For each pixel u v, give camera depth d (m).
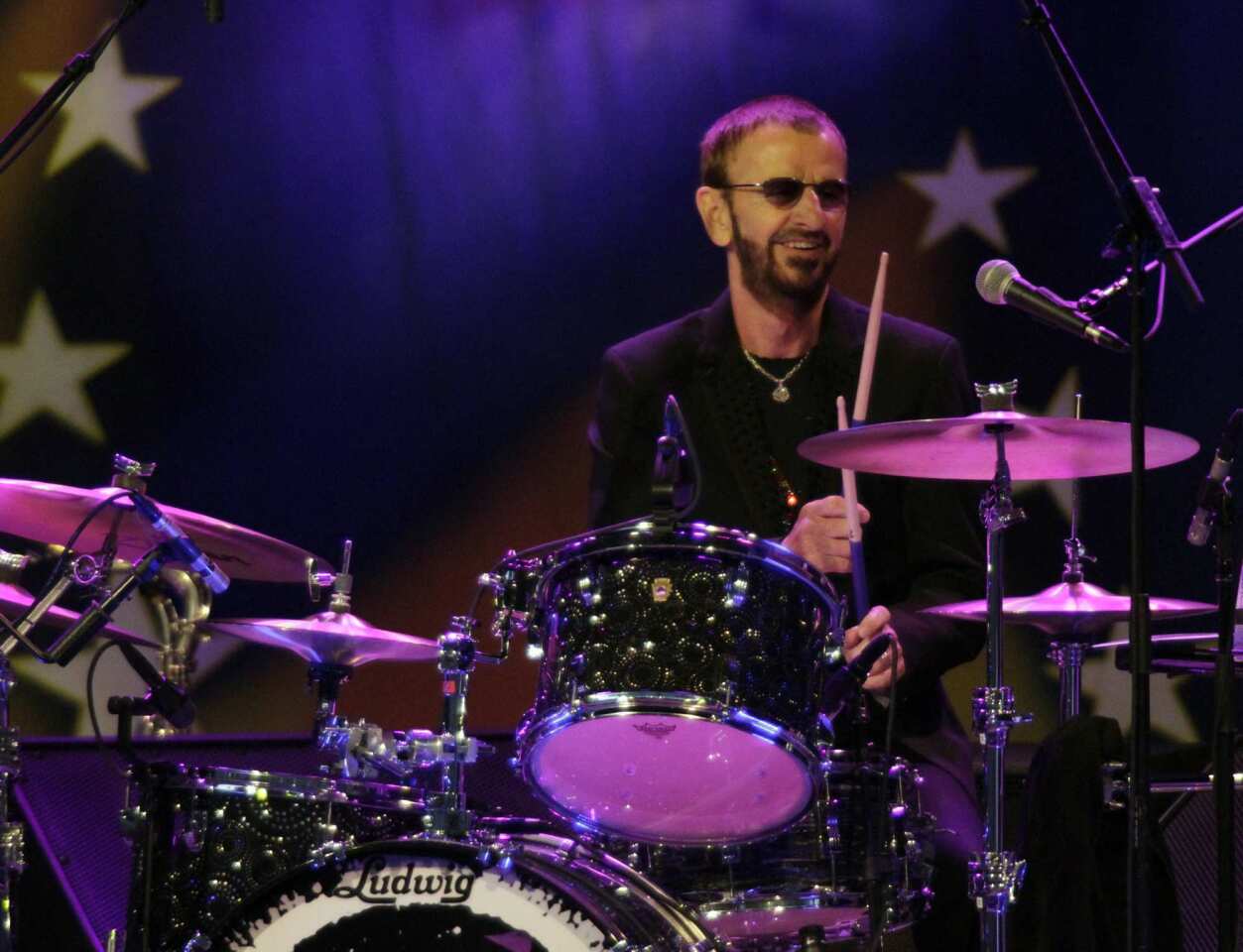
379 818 10.70
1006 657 18.67
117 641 11.49
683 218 19.20
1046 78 18.75
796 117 14.44
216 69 19.22
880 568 14.16
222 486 19.17
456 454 19.28
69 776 14.24
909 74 18.94
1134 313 9.80
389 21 19.28
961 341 18.86
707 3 19.14
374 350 19.27
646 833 11.07
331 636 13.21
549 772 10.58
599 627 9.99
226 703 18.91
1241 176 18.39
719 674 9.77
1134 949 9.48
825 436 11.45
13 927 12.80
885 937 13.37
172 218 19.17
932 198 18.92
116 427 19.12
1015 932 11.85
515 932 9.45
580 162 19.25
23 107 18.97
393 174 19.33
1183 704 18.09
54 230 19.09
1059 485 18.64
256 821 10.73
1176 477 18.44
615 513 14.64
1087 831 11.55
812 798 10.46
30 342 19.08
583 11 19.22
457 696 10.59
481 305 19.28
